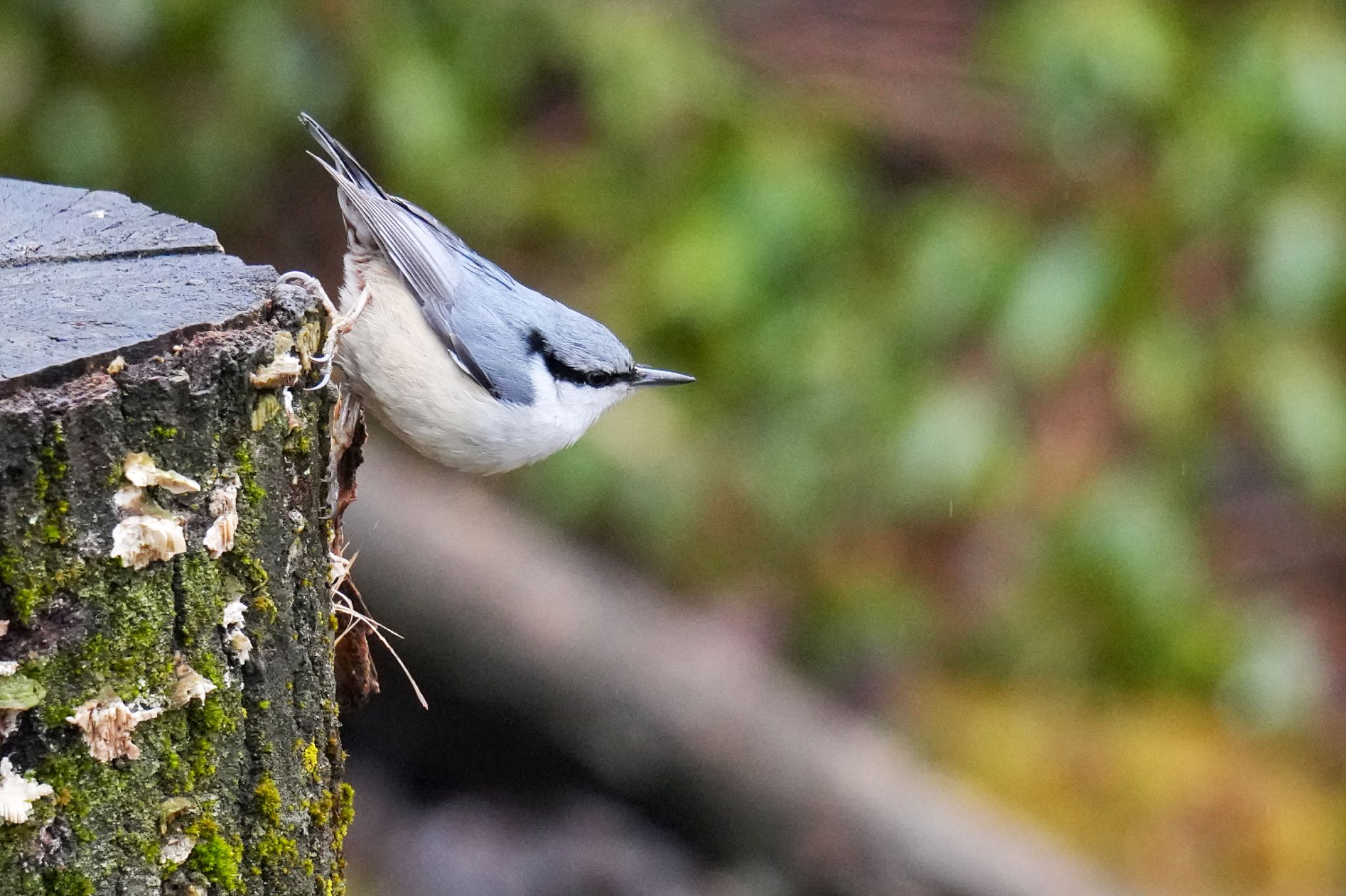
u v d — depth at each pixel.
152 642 3.98
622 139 11.27
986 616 11.53
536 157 11.62
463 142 10.35
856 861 10.27
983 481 10.67
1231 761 10.73
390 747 11.45
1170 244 10.39
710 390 11.32
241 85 9.84
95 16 9.40
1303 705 10.99
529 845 10.98
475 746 11.27
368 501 10.47
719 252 10.69
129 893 4.07
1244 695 11.02
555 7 10.83
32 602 3.75
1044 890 9.84
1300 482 11.95
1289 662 11.04
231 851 4.26
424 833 11.05
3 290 4.24
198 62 10.02
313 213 11.68
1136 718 11.08
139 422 3.84
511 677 10.62
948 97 12.23
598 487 10.97
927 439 10.45
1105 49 10.18
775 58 12.55
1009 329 10.27
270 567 4.20
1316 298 9.98
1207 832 10.27
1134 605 10.62
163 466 3.90
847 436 10.99
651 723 10.59
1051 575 10.84
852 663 11.64
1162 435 10.77
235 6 9.77
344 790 4.67
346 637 5.34
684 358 11.24
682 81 11.13
